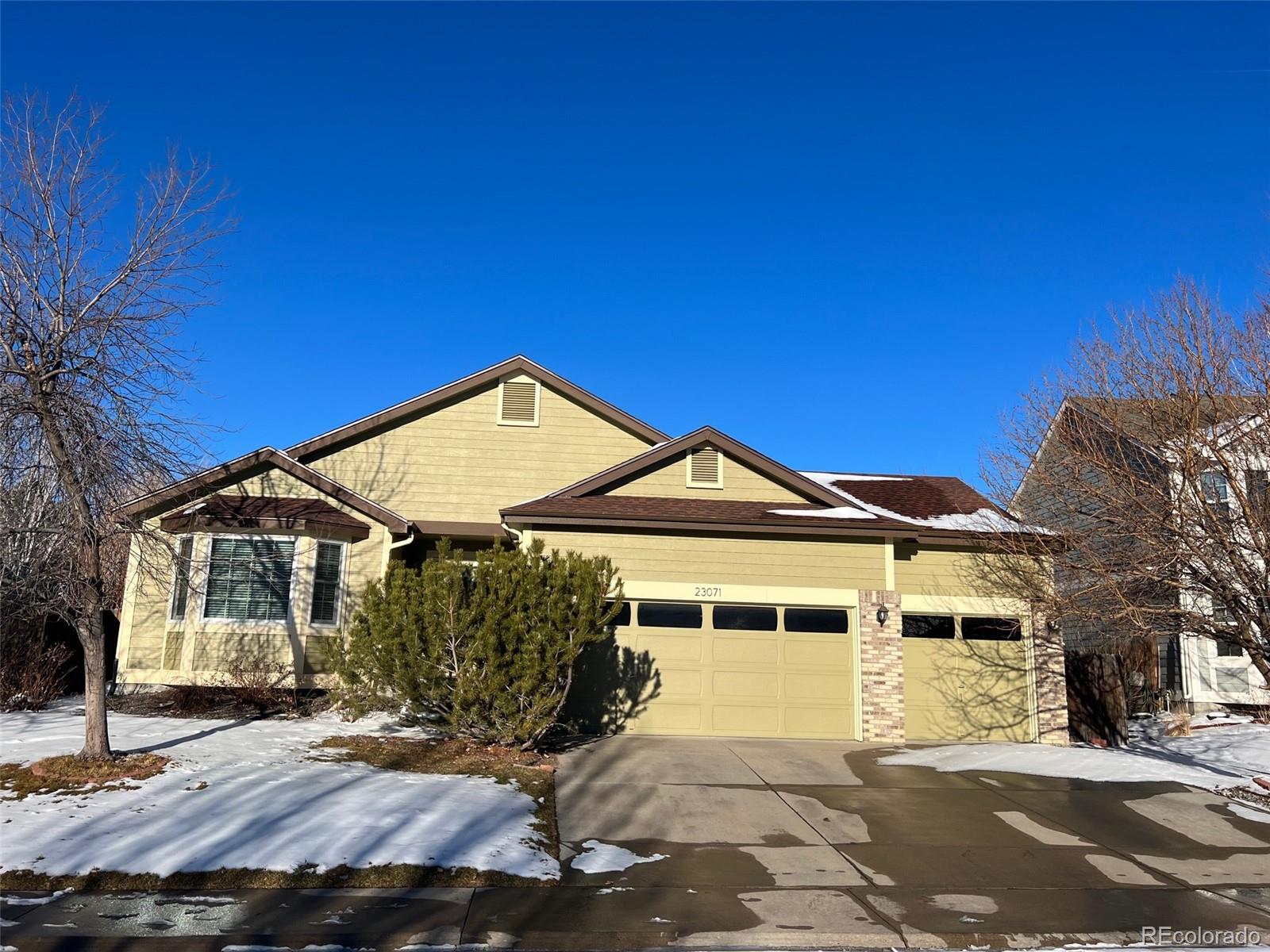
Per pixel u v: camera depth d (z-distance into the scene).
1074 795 11.02
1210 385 12.32
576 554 12.62
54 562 11.00
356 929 6.23
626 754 12.55
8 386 9.27
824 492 15.84
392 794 9.19
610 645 14.57
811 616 15.02
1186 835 9.41
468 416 18.91
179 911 6.42
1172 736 15.59
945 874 7.94
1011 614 15.49
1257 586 11.46
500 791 9.80
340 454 18.47
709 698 14.58
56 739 10.93
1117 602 13.17
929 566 15.54
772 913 6.84
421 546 18.56
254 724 12.86
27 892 6.64
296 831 7.91
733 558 14.97
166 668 14.54
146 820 8.03
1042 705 15.20
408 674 11.59
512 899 6.95
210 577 14.80
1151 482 13.02
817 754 13.24
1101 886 7.74
